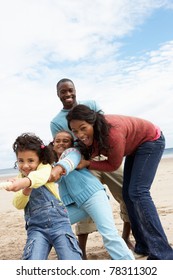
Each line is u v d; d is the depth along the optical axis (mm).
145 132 4008
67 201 3766
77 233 4312
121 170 4625
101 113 3828
